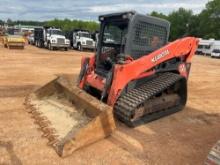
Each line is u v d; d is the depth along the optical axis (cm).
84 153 482
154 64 639
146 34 645
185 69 740
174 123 663
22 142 507
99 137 521
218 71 1838
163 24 670
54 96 695
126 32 621
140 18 623
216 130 638
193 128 641
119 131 584
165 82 641
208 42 4366
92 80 673
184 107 771
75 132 500
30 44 3678
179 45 694
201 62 2666
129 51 621
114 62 639
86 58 704
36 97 722
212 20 7638
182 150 521
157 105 650
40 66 1527
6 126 579
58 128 537
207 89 1141
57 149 474
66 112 597
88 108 561
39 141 513
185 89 719
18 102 754
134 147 518
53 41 2836
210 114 763
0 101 761
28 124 591
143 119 631
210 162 381
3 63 1566
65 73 1321
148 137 568
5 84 993
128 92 611
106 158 470
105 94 590
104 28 689
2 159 448
